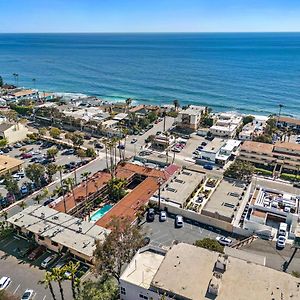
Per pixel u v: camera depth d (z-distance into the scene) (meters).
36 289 66.94
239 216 93.94
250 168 111.69
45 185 110.31
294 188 113.81
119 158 134.75
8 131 145.25
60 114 177.25
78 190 103.81
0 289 65.31
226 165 130.88
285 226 87.56
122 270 65.56
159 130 171.88
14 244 80.75
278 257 77.81
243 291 52.78
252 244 82.44
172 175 113.75
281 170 126.12
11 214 93.19
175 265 58.47
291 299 51.44
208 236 85.31
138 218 90.25
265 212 91.06
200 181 110.75
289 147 129.88
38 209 89.31
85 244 74.44
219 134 161.62
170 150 145.25
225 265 57.34
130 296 58.50
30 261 75.06
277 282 54.97
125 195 103.88
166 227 88.56
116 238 62.00
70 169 122.56
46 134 159.38
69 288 67.19
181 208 93.69
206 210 91.75
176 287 53.69
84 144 149.62
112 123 166.00
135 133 166.50
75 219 84.94
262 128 169.25
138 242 63.31
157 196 100.00
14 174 116.94
